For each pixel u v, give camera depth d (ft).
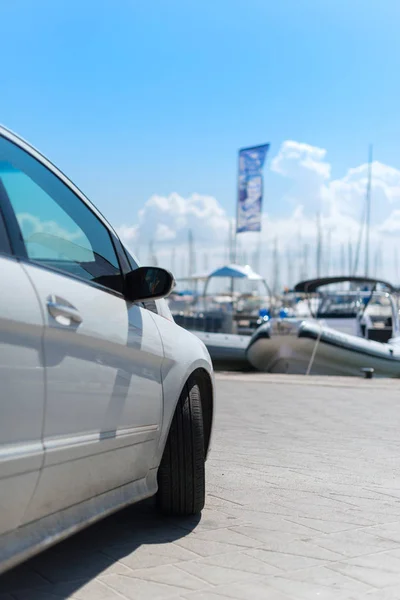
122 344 10.04
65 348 8.62
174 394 11.84
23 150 9.61
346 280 71.00
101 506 9.81
